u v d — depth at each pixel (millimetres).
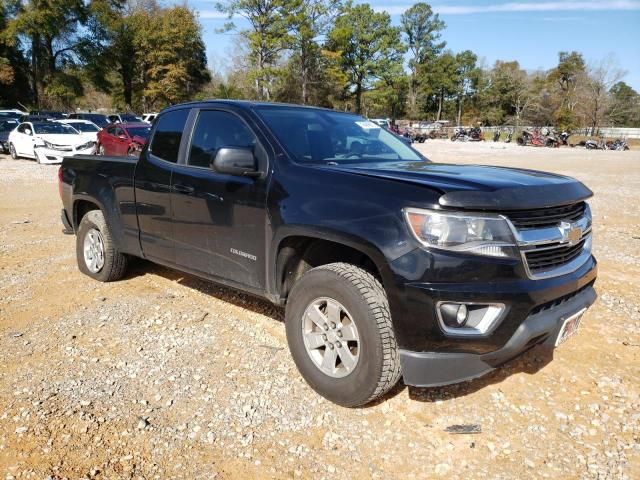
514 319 2748
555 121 68250
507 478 2615
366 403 3117
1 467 2600
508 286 2715
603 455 2793
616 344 4082
